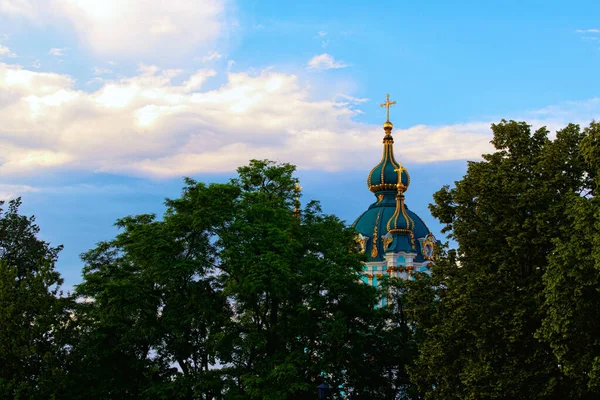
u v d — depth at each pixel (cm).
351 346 5822
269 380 5288
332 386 5844
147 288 5691
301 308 5575
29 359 5316
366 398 6038
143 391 5469
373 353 6144
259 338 5441
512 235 4619
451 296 4719
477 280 4528
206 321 5597
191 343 5706
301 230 6122
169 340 5675
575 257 3934
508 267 4553
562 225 4375
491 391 4316
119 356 5728
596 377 3762
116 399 5691
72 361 5581
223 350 5562
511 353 4422
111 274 5884
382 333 6188
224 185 5894
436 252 5191
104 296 5606
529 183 4656
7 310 5294
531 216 4619
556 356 3969
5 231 6738
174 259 5625
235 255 5525
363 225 11106
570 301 3947
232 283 5612
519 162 4778
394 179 11506
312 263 5725
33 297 5431
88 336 5638
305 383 5212
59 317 5547
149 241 5588
